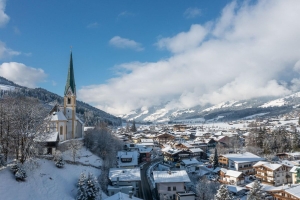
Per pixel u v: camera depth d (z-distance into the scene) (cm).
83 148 10088
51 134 8319
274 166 9325
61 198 6150
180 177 7731
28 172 6281
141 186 8700
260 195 6594
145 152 13262
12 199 5247
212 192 7631
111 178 7825
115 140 13088
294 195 6419
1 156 6138
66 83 10900
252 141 15662
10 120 6494
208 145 16475
